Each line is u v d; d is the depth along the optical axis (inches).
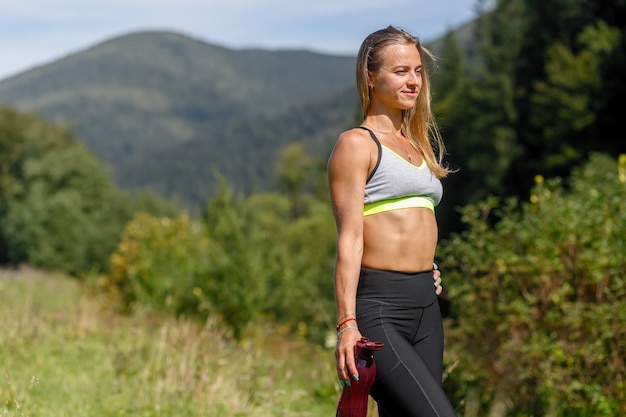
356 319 146.6
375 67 153.4
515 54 1830.7
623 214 299.4
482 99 1765.5
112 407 273.1
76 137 3528.5
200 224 714.8
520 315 297.3
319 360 386.9
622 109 1529.3
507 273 312.3
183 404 275.0
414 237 149.5
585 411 268.4
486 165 1690.5
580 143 1539.1
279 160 4483.3
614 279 286.8
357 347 139.1
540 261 300.0
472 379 292.4
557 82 1563.7
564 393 278.4
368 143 148.6
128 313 617.9
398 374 142.4
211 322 397.7
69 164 3021.7
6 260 2630.4
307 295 747.4
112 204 3179.1
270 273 618.5
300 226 1802.4
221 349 362.0
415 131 158.6
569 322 280.1
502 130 1706.4
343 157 147.7
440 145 163.6
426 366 144.6
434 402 140.6
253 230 627.5
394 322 147.0
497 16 1851.6
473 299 321.7
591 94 1534.2
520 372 287.9
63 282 1016.2
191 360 312.3
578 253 296.5
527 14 1833.2
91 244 2427.4
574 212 304.3
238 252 594.2
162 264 637.9
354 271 143.9
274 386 334.0
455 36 1980.8
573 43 1793.8
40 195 2573.8
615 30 1566.2
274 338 565.0
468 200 1694.1
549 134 1572.3
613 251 285.1
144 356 355.6
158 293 602.2
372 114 155.6
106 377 324.2
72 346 386.3
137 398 284.5
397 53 152.2
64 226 2469.2
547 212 313.0
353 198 146.5
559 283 299.9
